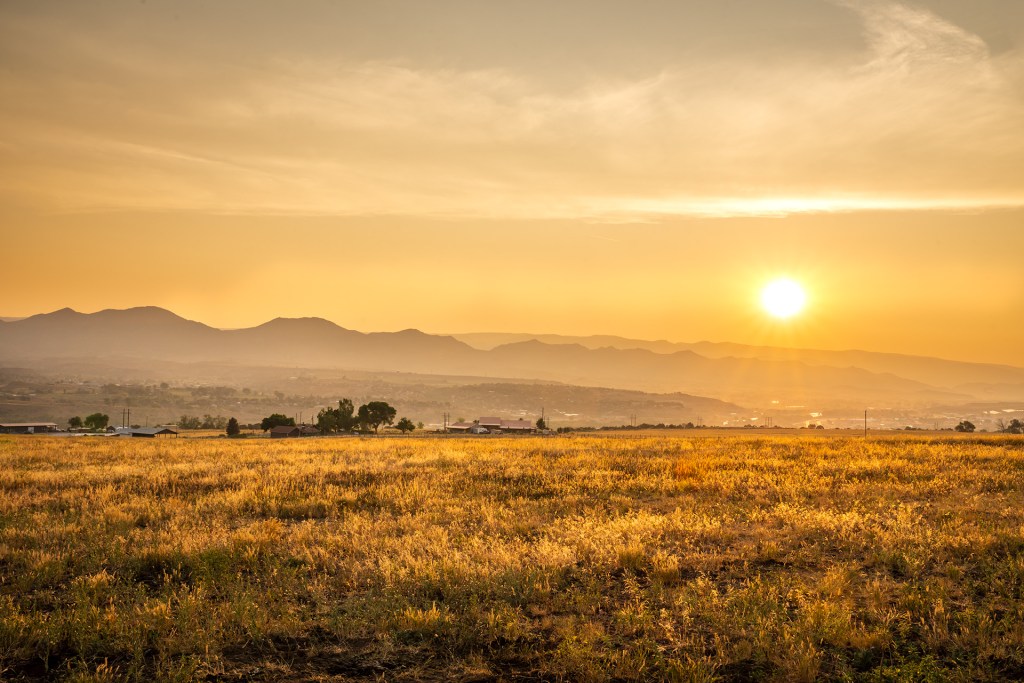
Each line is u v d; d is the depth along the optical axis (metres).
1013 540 12.08
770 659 7.69
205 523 15.02
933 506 16.45
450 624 8.63
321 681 7.39
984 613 8.60
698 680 7.16
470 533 13.77
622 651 7.89
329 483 22.28
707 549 12.56
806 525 13.95
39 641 8.09
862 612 9.02
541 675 7.49
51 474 23.41
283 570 11.05
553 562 11.11
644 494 19.44
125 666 7.64
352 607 9.38
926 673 7.21
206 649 7.86
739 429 139.50
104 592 10.09
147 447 44.72
